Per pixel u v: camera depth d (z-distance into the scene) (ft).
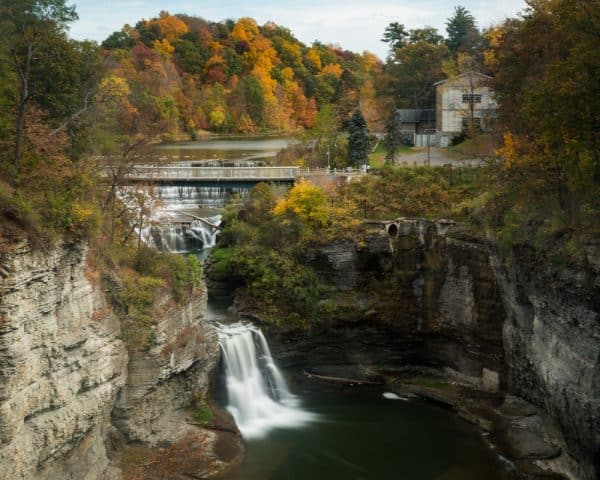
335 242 198.39
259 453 149.07
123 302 134.72
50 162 123.95
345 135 324.80
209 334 163.12
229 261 204.44
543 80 137.80
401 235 197.06
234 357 172.35
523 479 141.18
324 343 194.18
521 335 160.15
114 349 126.62
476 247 179.63
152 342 136.67
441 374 191.01
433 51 400.26
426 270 195.31
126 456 134.41
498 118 178.91
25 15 144.77
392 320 196.34
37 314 103.30
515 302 158.51
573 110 121.70
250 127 513.04
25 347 99.35
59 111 156.04
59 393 108.27
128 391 134.62
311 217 203.10
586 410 129.29
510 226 153.99
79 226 115.65
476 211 185.06
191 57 533.55
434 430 162.71
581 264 126.62
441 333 193.06
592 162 131.13
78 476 116.47
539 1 156.35
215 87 516.73
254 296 195.00
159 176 225.15
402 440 157.89
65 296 111.86
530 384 161.17
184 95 497.05
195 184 245.45
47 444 105.81
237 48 575.38
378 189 223.10
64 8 150.41
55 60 152.15
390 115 305.73
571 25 125.80
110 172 175.32
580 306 127.44
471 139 278.67
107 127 190.19
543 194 148.87
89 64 174.29
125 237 161.17
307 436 158.71
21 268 98.89
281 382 184.96
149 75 465.06
